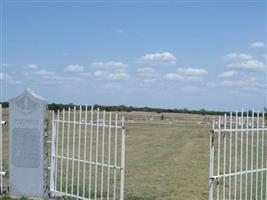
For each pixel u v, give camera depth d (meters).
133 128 71.19
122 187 12.73
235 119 11.98
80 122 14.03
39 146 14.14
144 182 19.59
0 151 15.16
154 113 161.38
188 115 155.12
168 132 62.38
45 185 14.19
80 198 13.91
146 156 30.95
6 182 17.02
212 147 11.30
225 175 11.75
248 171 12.47
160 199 15.85
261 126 12.66
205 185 19.00
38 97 14.14
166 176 21.50
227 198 15.89
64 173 20.30
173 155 31.95
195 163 26.89
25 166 14.34
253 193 16.86
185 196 16.53
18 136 14.45
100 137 41.22
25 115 14.34
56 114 14.71
